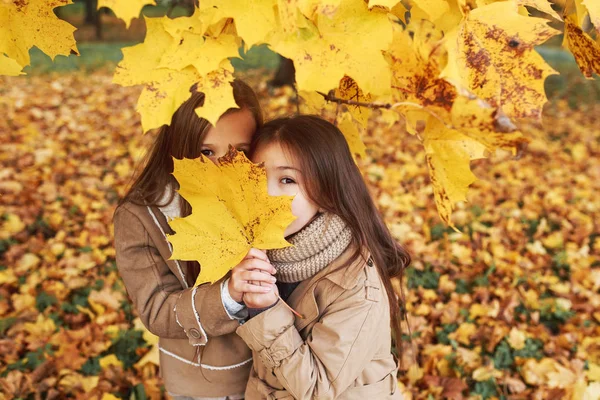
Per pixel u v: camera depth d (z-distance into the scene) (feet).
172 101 2.88
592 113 27.14
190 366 4.91
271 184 4.38
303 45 2.92
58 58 35.99
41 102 24.25
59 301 10.07
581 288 10.93
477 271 11.44
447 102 2.94
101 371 8.39
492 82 3.09
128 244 4.67
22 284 10.53
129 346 9.02
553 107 28.27
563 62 37.81
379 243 4.93
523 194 16.03
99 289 10.52
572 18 3.43
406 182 16.53
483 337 9.39
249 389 4.75
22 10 3.16
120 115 22.94
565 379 8.34
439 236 13.06
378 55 2.93
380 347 4.66
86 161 17.29
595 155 20.44
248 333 4.19
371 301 4.41
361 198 4.67
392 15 3.67
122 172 16.37
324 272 4.40
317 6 2.79
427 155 3.48
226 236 3.54
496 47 3.06
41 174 15.84
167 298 4.55
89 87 28.19
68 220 13.29
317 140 4.37
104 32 49.80
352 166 4.65
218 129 4.32
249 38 2.78
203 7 2.77
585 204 15.38
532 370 8.57
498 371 8.50
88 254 11.47
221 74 2.93
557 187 16.61
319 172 4.33
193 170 3.35
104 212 13.71
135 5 2.50
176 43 2.87
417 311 9.99
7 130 19.69
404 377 8.48
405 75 3.18
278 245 3.49
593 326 9.84
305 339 4.51
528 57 3.01
